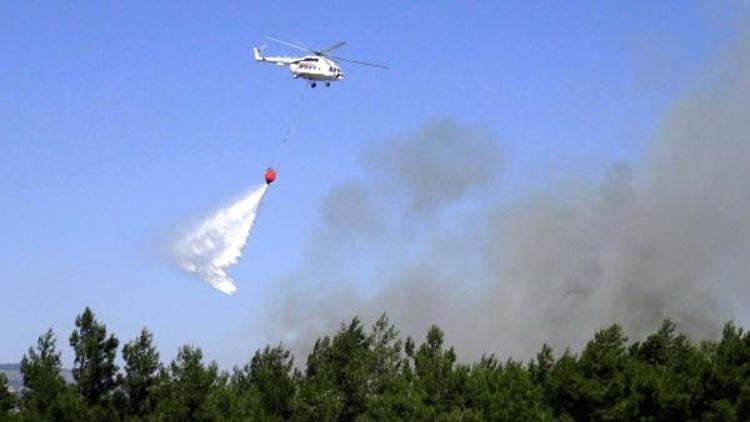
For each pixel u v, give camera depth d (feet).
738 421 213.46
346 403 233.14
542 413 210.59
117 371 230.07
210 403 216.95
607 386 218.59
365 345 244.42
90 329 230.07
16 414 213.66
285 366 242.99
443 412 211.00
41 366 226.99
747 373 219.20
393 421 215.10
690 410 217.77
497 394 216.13
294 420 226.99
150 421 213.87
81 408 213.46
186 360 228.84
